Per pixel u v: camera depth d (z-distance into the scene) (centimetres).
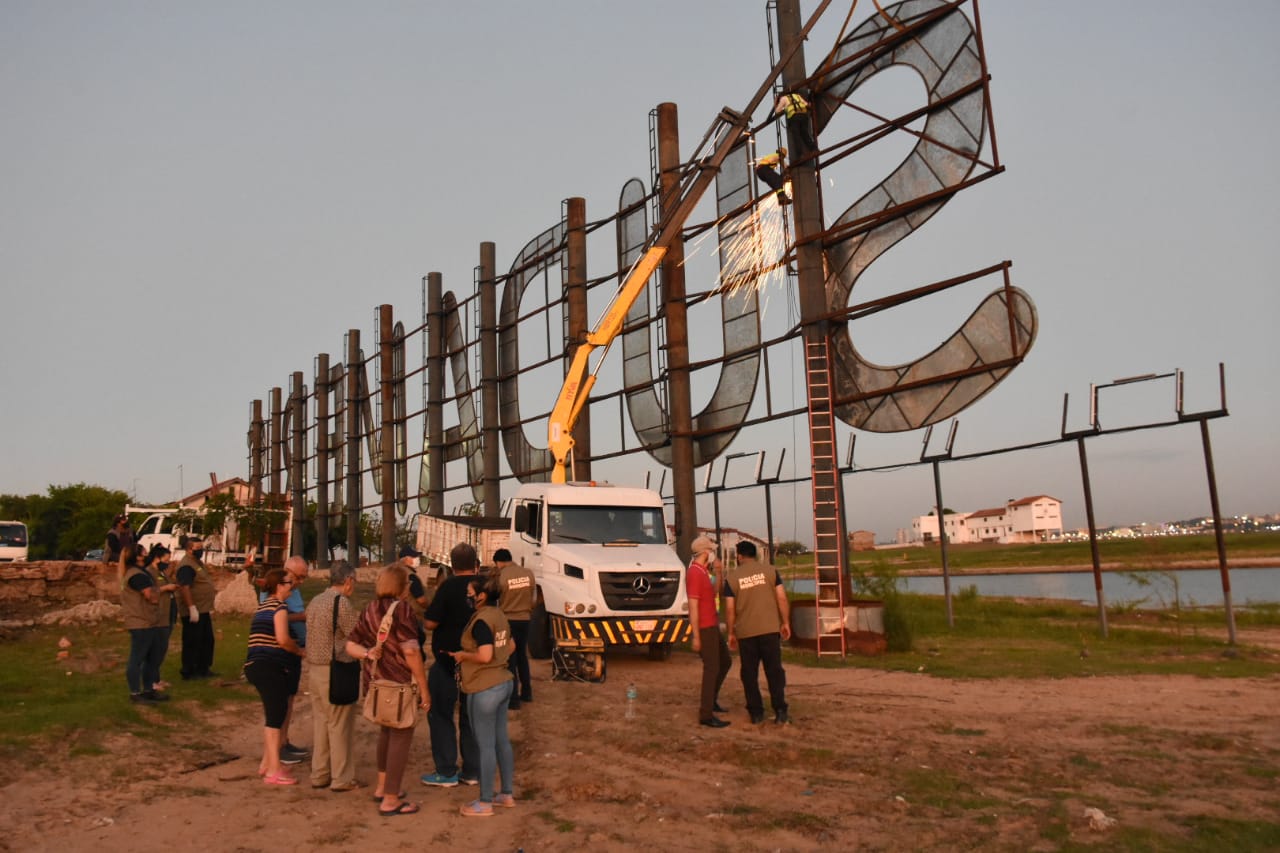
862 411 1852
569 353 2669
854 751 828
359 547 4562
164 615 1070
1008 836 580
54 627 1967
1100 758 773
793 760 798
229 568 3169
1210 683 1138
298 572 787
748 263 2092
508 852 582
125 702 1002
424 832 622
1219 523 1432
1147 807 627
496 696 670
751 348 2073
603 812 668
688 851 579
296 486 4872
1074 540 10612
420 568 2305
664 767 796
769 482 1989
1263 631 1770
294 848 589
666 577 1430
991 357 1617
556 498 1549
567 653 1332
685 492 2216
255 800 698
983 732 895
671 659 1569
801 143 1953
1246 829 566
